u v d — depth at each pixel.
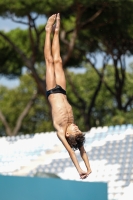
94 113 121.94
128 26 76.88
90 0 66.88
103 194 44.59
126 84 113.50
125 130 64.44
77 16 71.31
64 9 68.19
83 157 26.34
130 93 112.56
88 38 87.62
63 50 88.19
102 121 120.81
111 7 70.00
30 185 39.12
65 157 61.81
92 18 71.75
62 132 26.28
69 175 57.06
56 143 67.69
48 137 70.12
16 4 66.88
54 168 59.69
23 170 60.66
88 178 55.47
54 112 26.70
